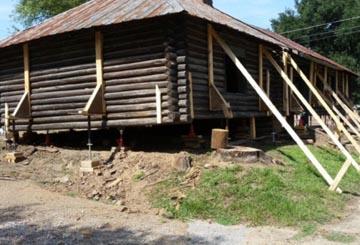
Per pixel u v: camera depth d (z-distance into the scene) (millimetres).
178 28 12875
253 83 13789
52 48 14891
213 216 10211
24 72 15523
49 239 8289
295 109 21094
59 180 12383
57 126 14859
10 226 8883
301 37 52719
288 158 14867
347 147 19422
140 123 13180
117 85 13555
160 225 9492
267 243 8688
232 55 14086
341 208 11133
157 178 11883
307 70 25047
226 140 13234
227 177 11523
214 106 14102
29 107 15422
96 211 10125
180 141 14727
